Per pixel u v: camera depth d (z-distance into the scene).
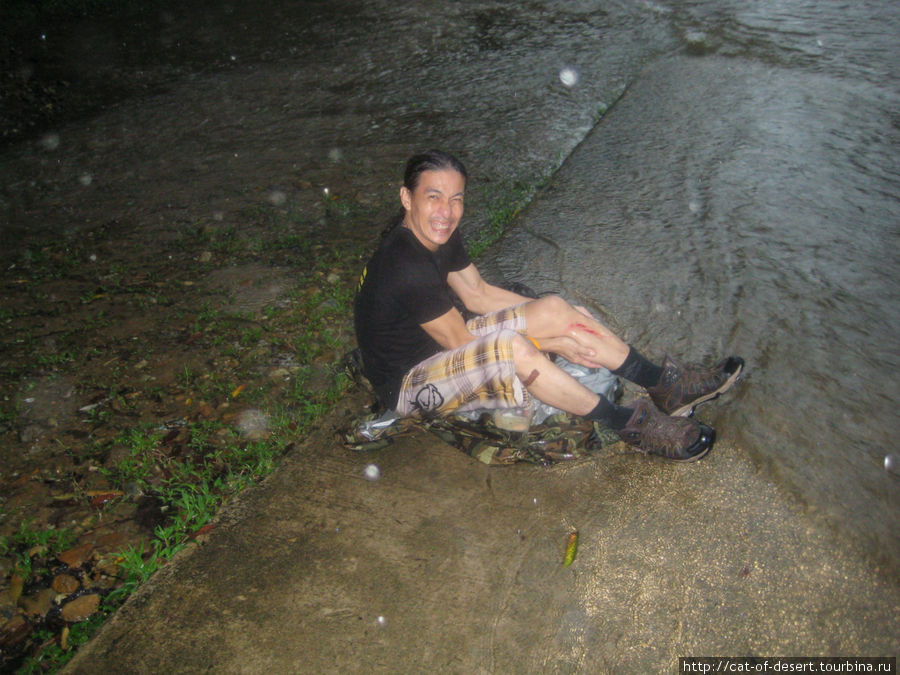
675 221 4.80
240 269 5.03
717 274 4.21
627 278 4.27
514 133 6.52
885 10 7.98
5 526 3.18
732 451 3.08
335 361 4.00
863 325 3.69
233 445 3.52
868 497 2.80
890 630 2.39
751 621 2.47
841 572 2.58
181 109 7.92
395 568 2.78
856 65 6.80
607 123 6.38
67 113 8.12
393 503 3.05
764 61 7.19
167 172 6.59
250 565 2.84
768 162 5.38
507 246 4.76
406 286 2.85
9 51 9.78
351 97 7.77
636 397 3.46
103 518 3.20
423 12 10.06
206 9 11.21
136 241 5.51
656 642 2.44
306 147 6.77
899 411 3.17
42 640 2.73
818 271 4.13
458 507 3.00
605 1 9.48
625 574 2.66
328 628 2.58
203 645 2.56
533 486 3.06
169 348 4.25
